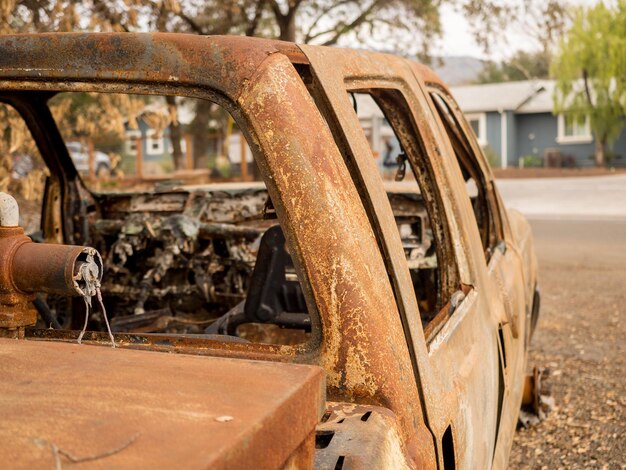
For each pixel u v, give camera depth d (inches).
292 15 608.7
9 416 40.1
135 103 245.8
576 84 1672.0
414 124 88.7
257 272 96.7
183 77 61.7
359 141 66.6
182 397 42.8
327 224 58.5
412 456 57.4
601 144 1704.0
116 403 41.9
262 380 45.8
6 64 66.2
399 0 715.4
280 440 41.9
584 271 390.0
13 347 52.2
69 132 251.3
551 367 217.3
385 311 59.6
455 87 1907.0
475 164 135.7
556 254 459.2
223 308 137.8
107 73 63.8
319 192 58.8
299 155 58.9
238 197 154.7
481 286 99.1
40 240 136.8
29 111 124.2
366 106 1124.5
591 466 151.5
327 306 58.1
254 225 153.7
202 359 49.9
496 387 99.0
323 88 64.2
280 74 60.7
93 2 248.4
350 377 57.6
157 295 134.2
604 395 191.6
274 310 97.2
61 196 136.8
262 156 59.2
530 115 1818.4
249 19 596.7
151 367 47.9
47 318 94.1
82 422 39.4
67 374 46.3
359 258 59.1
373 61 80.3
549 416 177.6
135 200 154.1
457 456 70.8
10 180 207.9
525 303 151.3
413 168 91.8
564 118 1788.9
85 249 58.9
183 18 489.4
